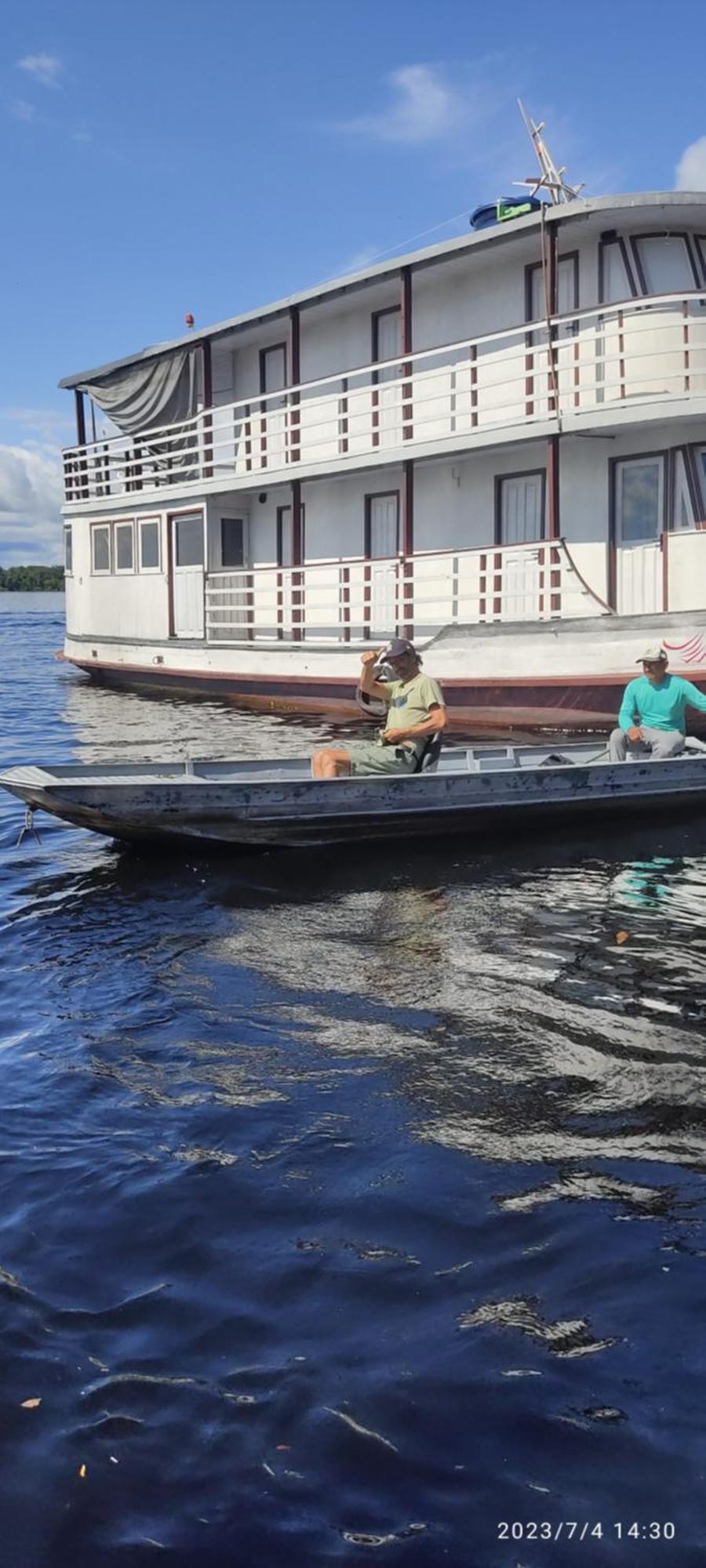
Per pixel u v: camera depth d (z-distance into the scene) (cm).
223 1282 332
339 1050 495
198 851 856
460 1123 428
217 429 1895
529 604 1596
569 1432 274
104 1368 297
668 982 578
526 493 1602
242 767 970
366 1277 334
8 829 943
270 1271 337
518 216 1530
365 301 1755
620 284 1426
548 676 1424
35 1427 277
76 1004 552
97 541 2300
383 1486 260
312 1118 433
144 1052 494
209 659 2000
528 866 823
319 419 1898
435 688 891
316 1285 330
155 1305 321
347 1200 375
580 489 1523
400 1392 287
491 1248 348
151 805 802
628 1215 366
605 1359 298
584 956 620
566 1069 475
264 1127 425
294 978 585
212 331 1914
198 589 2045
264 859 844
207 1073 473
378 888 764
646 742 1020
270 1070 475
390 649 891
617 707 1385
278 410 1761
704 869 812
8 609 10300
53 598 13725
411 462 1650
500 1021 526
